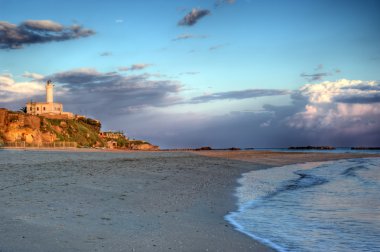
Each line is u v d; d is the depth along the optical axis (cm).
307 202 1520
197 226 1006
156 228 960
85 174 2119
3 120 10306
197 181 2231
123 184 1814
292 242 859
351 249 805
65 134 13025
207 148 18688
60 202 1238
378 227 1026
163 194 1597
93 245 775
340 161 5788
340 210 1315
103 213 1116
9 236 805
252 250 787
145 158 4322
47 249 729
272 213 1248
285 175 3006
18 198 1260
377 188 2056
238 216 1188
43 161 2866
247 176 2864
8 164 2445
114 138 17538
